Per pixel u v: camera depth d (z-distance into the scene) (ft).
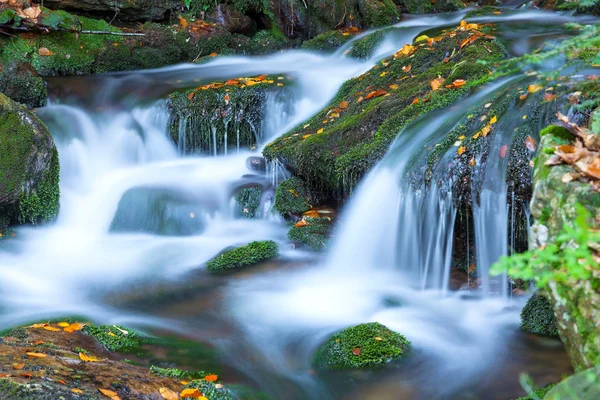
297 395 11.14
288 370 11.98
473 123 15.84
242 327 13.69
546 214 8.60
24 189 18.30
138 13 32.71
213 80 27.40
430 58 22.17
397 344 12.36
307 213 18.78
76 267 17.03
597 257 7.22
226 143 24.35
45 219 19.35
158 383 10.33
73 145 23.73
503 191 14.07
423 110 18.07
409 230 15.78
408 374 11.69
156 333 13.25
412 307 14.42
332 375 11.78
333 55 31.99
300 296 15.14
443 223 15.12
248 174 21.67
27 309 14.30
